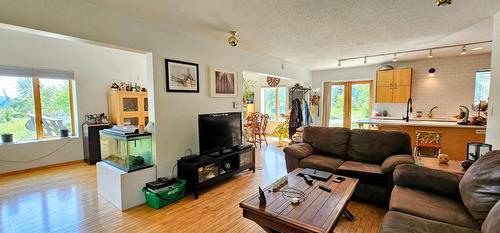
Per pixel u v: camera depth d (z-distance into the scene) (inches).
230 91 165.2
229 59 164.2
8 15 75.1
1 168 153.3
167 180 116.6
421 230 56.1
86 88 193.3
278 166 177.3
